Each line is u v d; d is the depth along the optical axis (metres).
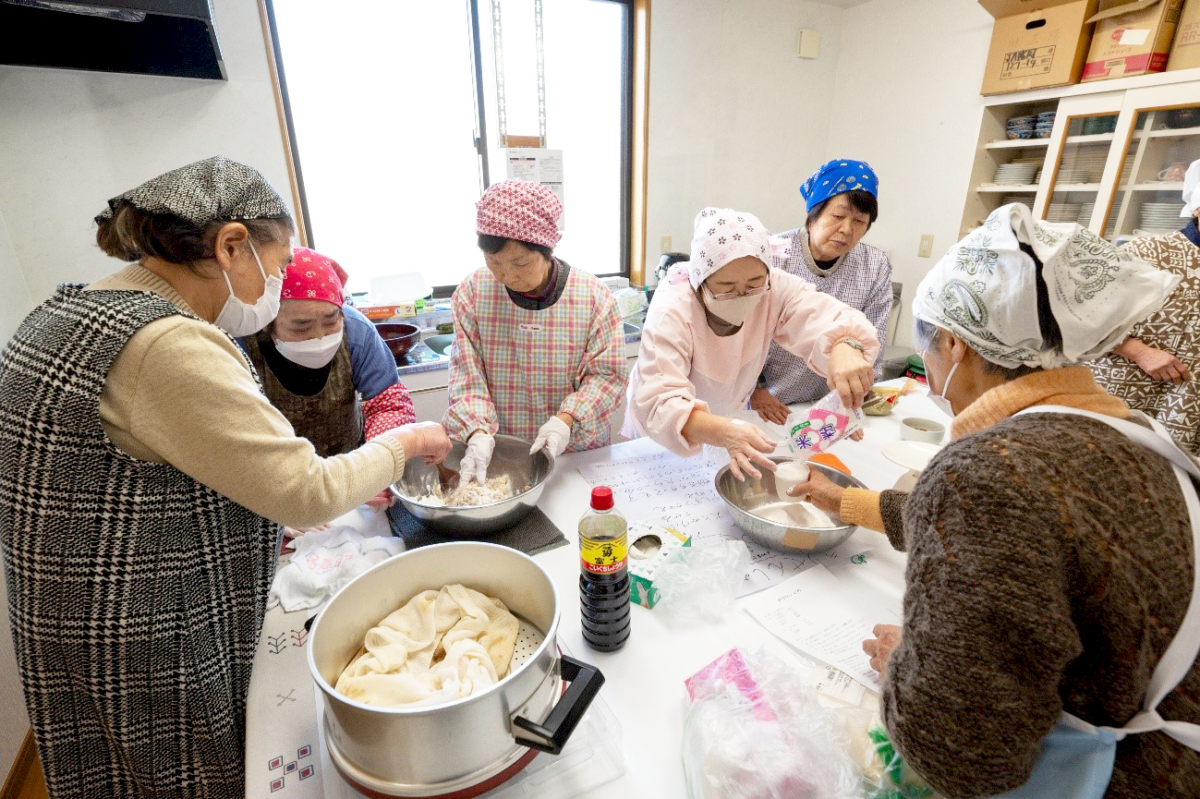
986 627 0.45
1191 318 1.52
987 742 0.46
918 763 0.50
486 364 1.43
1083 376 0.58
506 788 0.62
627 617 0.82
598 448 1.47
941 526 0.49
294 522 0.73
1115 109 2.29
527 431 1.49
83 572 0.68
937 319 0.63
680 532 1.03
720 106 3.14
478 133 2.73
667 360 1.31
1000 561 0.45
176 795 0.81
